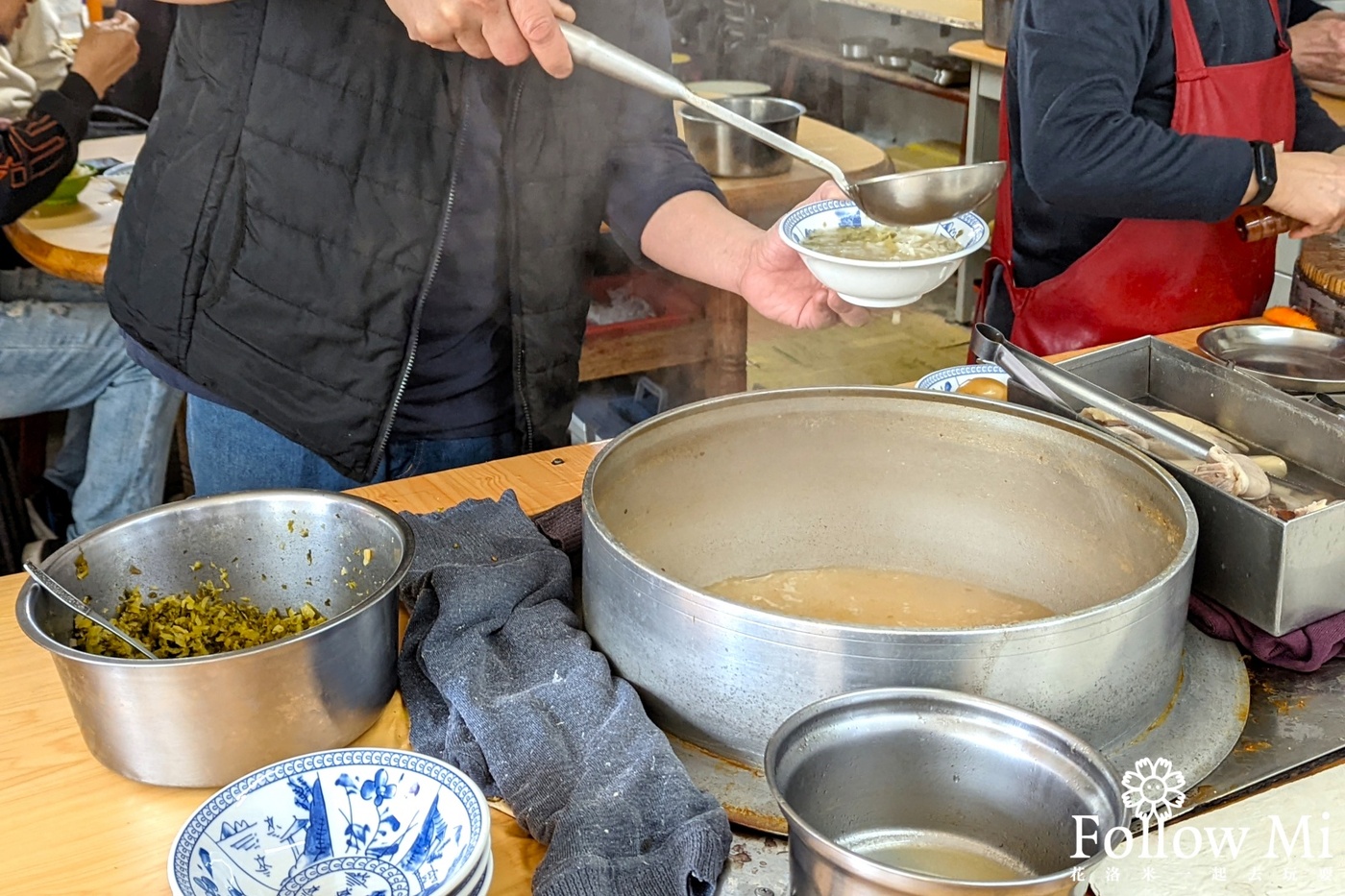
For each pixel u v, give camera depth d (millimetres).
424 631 1057
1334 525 1042
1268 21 1929
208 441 1581
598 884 763
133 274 1451
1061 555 1275
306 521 1096
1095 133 1799
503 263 1481
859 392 1313
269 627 1065
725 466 1308
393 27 1312
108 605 1036
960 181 1250
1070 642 886
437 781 819
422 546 1177
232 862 784
